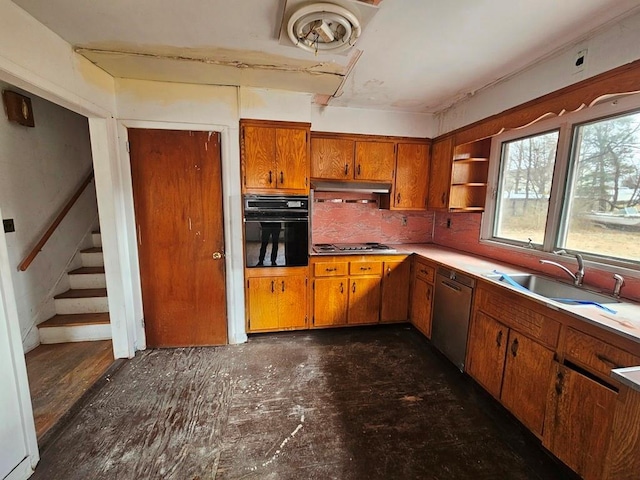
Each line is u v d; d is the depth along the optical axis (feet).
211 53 6.48
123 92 7.85
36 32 5.26
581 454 4.63
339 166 10.45
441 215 11.96
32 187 8.75
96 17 5.19
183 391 7.09
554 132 7.35
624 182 5.86
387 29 5.60
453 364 8.36
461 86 8.42
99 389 7.09
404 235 12.44
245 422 6.13
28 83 5.15
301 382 7.52
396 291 10.55
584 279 6.44
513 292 6.00
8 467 4.58
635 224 5.70
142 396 6.88
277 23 5.35
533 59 6.75
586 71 5.75
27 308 8.59
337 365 8.32
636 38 4.92
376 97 9.32
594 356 4.49
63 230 9.91
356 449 5.51
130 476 4.91
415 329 10.77
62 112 9.89
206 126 8.39
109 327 9.29
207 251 8.91
